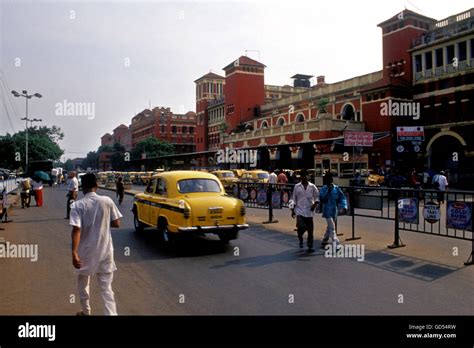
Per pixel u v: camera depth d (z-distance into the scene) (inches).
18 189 1382.9
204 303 225.5
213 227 365.1
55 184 1942.7
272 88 2908.5
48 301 233.8
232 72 2674.7
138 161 2933.1
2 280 278.2
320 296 235.9
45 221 595.8
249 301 228.2
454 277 274.7
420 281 265.6
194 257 342.3
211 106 3046.3
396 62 1626.5
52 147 2694.4
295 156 1723.7
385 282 263.6
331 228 368.2
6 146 2384.4
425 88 1499.8
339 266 307.0
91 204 193.0
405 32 1590.8
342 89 1940.2
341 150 1411.2
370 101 1593.3
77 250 187.6
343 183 1112.8
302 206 366.9
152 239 433.7
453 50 1432.1
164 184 411.8
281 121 2240.4
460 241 403.5
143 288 253.9
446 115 1428.4
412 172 1019.3
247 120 2625.5
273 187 543.5
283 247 382.6
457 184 1339.8
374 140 1450.5
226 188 908.0
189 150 3782.0
